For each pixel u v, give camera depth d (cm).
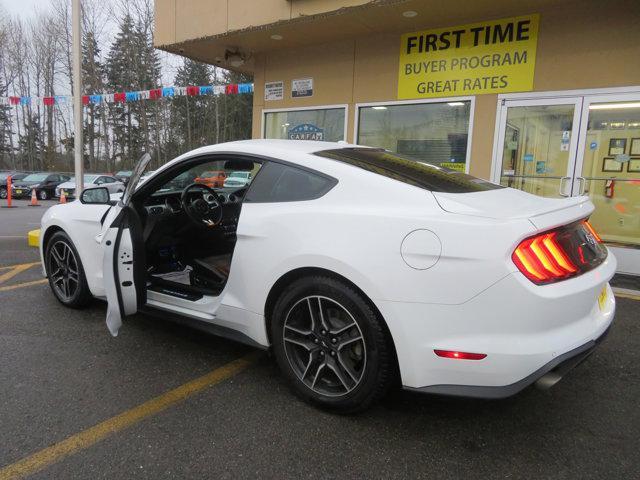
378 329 231
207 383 290
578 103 587
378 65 741
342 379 247
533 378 205
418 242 221
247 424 246
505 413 262
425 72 696
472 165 670
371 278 227
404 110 729
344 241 238
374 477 208
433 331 217
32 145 5034
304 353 268
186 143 4519
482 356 208
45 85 4759
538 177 627
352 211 244
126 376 297
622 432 244
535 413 262
